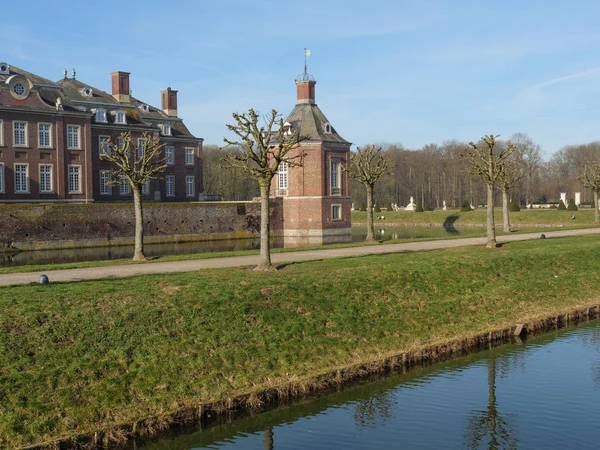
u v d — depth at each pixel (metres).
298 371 18.42
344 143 70.94
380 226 90.00
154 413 15.55
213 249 52.84
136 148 54.47
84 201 65.69
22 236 52.00
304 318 21.36
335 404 17.14
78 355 16.77
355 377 18.95
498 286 28.52
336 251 36.38
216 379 17.25
